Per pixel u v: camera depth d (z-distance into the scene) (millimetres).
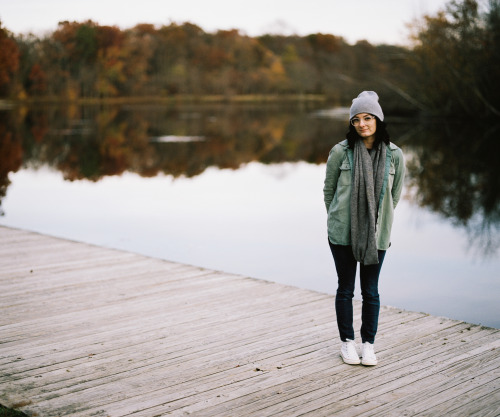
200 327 4031
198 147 22828
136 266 5672
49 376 3264
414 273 6230
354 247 3238
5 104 64875
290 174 15320
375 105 3162
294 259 6746
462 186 12836
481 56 28297
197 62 75688
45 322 4133
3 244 6613
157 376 3264
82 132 30672
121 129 33156
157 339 3816
